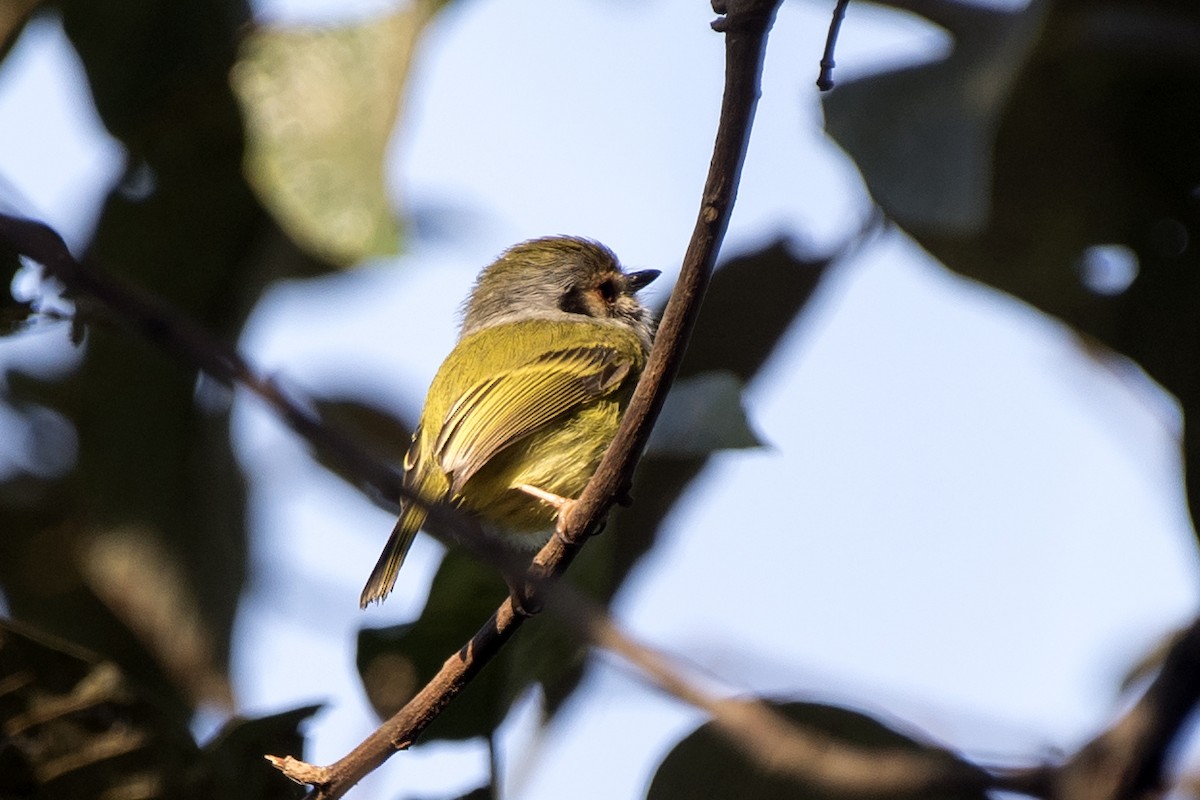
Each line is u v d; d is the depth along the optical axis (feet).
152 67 36.65
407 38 34.86
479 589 27.14
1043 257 34.35
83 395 37.37
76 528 38.29
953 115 29.48
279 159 34.50
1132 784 22.79
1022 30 29.30
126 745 27.20
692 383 27.43
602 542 29.32
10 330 23.94
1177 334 33.91
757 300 35.19
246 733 27.17
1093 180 33.91
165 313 18.38
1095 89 33.27
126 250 37.88
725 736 25.93
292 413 18.30
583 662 29.30
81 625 37.73
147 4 36.65
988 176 29.19
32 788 26.96
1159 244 34.06
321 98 34.94
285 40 35.19
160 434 37.60
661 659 25.63
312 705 27.12
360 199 34.40
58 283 19.88
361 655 27.66
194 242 38.06
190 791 27.25
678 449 26.66
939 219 28.96
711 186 21.84
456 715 27.43
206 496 37.81
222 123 36.94
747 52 20.30
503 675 27.48
